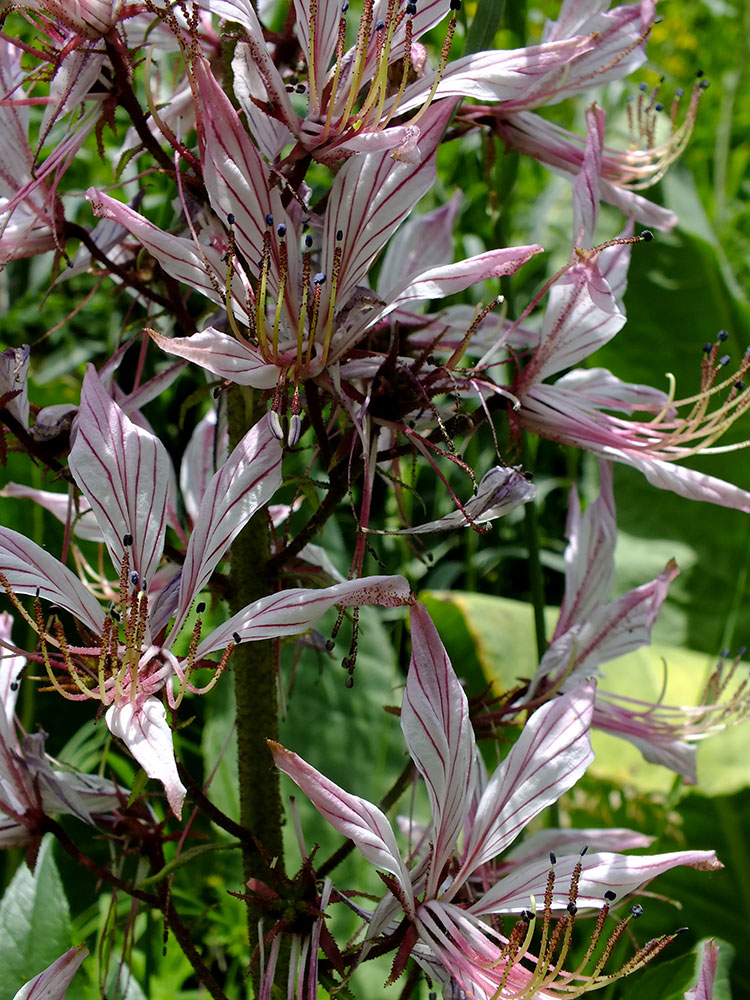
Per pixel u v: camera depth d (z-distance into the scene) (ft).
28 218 0.89
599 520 0.93
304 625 0.78
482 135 1.00
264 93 0.82
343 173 0.83
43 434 0.88
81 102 0.83
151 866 0.90
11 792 0.87
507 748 1.21
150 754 0.75
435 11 0.84
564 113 1.93
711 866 0.83
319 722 1.22
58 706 1.29
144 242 0.80
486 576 1.58
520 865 0.91
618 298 0.96
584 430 0.90
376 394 0.83
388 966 1.11
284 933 0.83
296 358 0.82
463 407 0.95
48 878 0.97
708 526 1.50
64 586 0.81
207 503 0.81
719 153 1.91
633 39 0.91
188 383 1.33
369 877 1.16
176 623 0.82
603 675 0.94
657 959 1.26
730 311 1.52
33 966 0.95
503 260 0.81
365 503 0.83
